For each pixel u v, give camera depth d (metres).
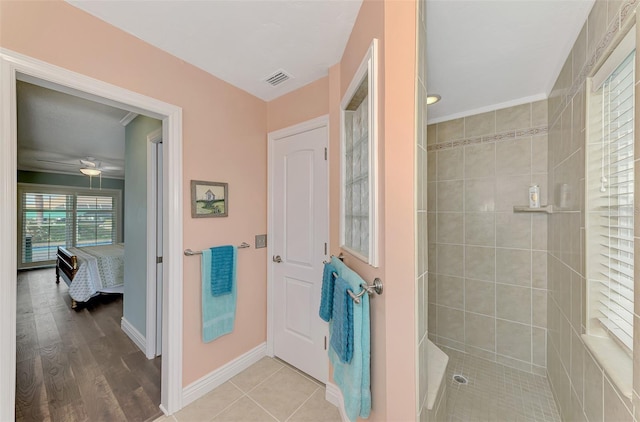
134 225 2.61
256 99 2.23
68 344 2.51
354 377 1.12
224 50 1.64
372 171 1.12
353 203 1.52
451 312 2.42
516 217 2.12
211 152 1.90
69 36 1.27
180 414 1.65
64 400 1.77
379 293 1.09
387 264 1.04
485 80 1.83
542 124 2.00
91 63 1.34
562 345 1.61
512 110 2.13
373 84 1.11
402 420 0.99
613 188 1.10
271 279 2.29
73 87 1.29
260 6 1.30
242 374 2.05
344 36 1.52
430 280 2.52
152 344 2.28
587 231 1.22
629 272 0.99
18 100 2.34
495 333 2.21
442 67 1.67
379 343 1.12
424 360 1.06
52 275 5.52
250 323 2.19
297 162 2.12
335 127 1.78
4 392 1.07
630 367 0.97
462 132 2.36
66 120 2.85
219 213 1.95
